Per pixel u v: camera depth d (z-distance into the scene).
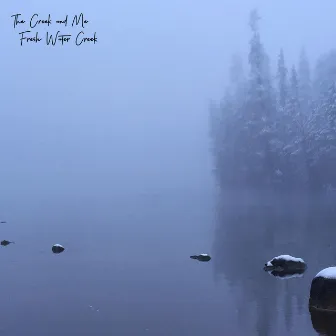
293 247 26.30
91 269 21.27
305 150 65.50
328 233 31.34
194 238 30.73
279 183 68.00
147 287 18.02
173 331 13.05
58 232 34.06
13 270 21.05
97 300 16.23
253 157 70.69
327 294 14.64
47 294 17.02
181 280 19.11
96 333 12.95
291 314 14.36
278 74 77.06
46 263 22.66
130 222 40.56
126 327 13.43
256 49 75.12
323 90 79.00
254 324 13.49
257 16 76.81
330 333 12.60
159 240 29.95
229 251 25.75
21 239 30.67
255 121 71.38
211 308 15.20
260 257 23.88
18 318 14.27
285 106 70.88
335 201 56.25
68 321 13.99
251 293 16.98
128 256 24.50
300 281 18.73
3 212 50.53
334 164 62.81
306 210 46.84
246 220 40.09
